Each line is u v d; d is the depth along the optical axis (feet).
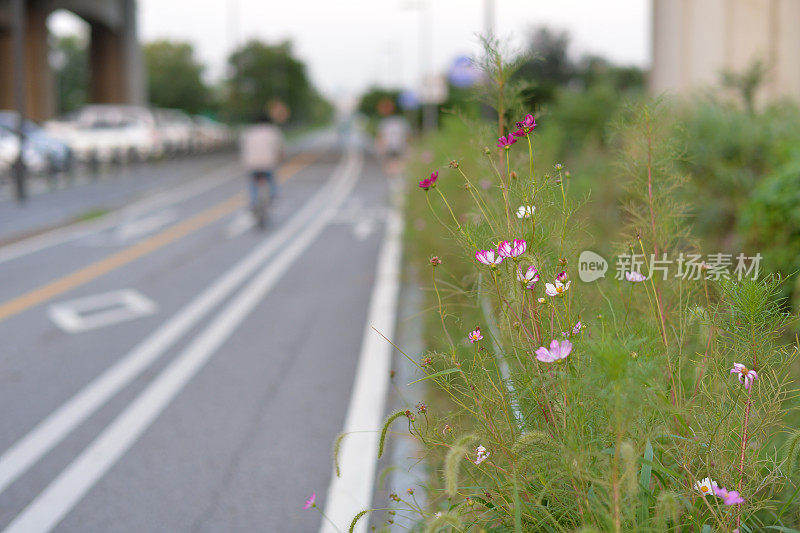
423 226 27.25
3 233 51.80
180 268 39.50
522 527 7.53
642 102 10.09
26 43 153.48
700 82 45.93
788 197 16.97
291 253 43.62
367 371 21.81
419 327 22.18
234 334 26.45
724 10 48.85
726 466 7.67
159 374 22.27
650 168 9.88
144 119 118.62
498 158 11.18
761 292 7.82
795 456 7.67
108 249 46.16
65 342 25.90
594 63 147.54
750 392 7.59
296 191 84.58
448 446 8.18
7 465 16.40
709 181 23.71
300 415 18.67
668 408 7.16
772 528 8.17
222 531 13.34
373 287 33.53
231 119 283.59
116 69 196.24
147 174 101.35
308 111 494.59
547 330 8.22
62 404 19.99
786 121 27.55
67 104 376.68
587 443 7.18
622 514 6.70
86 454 16.85
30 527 13.76
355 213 63.26
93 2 174.40
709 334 8.38
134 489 15.10
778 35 47.60
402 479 14.29
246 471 15.71
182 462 16.28
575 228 8.80
